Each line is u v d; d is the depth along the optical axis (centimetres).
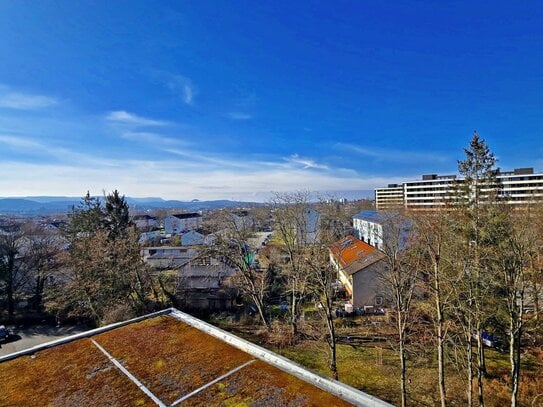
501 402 1359
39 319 2678
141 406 413
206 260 2991
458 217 1441
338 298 2767
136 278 2481
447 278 1239
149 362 533
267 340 2050
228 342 605
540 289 1427
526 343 1650
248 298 2731
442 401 1246
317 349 1909
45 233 3312
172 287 2788
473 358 1684
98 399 433
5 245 2714
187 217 8081
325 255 1908
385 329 1981
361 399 407
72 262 2434
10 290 2725
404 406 1241
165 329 682
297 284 2127
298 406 398
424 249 1474
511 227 1262
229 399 419
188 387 454
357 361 1762
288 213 2495
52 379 488
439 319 1258
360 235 4506
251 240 3472
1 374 507
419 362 1722
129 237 2594
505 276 1195
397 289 1381
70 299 2408
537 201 2050
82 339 639
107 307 2319
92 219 3195
